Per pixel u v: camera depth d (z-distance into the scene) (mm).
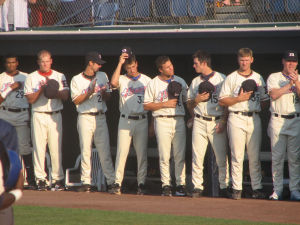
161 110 28484
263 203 25547
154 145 39812
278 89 25828
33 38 35156
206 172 35312
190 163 37031
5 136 12109
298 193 26562
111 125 40312
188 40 32719
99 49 34438
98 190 32000
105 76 30875
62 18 36188
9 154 12070
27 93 30516
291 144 26266
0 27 35938
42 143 31125
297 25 31375
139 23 35000
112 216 22047
